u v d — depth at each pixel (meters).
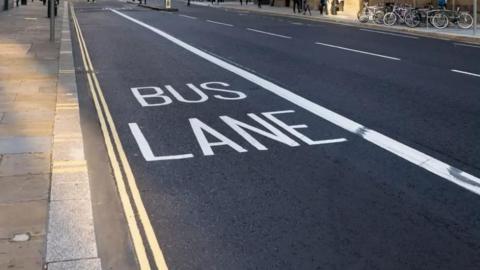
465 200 5.23
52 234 4.39
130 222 4.75
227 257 4.16
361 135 7.31
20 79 10.95
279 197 5.28
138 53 15.59
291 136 7.25
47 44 17.08
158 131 7.50
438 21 26.62
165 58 14.56
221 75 11.91
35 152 6.38
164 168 6.07
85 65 13.34
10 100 9.06
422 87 10.72
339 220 4.79
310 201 5.19
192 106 8.94
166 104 9.11
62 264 3.95
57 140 6.87
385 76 11.96
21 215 4.70
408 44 19.42
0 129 7.29
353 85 10.82
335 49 17.19
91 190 5.43
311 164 6.18
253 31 23.52
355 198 5.26
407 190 5.46
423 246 4.35
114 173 5.92
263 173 5.90
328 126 7.74
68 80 10.94
